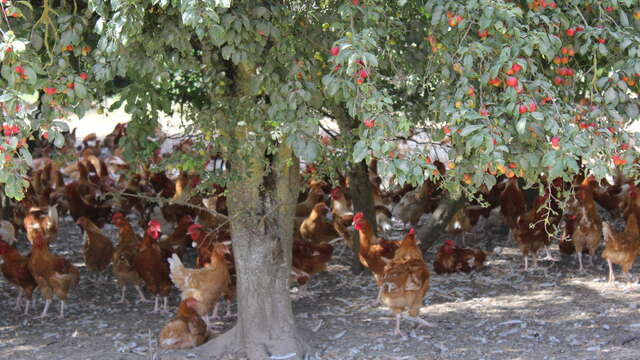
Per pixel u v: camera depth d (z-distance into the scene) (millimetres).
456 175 4621
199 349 7234
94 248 9500
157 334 7914
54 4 5367
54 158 7199
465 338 7562
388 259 8500
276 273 6988
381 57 5008
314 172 6586
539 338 7477
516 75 4129
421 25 5430
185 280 7637
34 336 7910
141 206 12367
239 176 6211
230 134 5703
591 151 4152
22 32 4730
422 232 10609
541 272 10055
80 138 21547
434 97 4730
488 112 4266
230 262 8547
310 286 9781
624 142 4469
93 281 10148
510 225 11250
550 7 4359
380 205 11805
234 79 5809
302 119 4766
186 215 10383
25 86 4320
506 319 8148
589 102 4738
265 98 5664
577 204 10492
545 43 4113
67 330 8102
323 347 7379
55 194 13031
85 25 4699
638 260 10555
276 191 6812
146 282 8617
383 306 8797
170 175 13672
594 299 8773
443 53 4500
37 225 11078
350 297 9242
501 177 12750
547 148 4266
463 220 11336
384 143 4039
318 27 5121
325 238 10516
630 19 4883
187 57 5148
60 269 8484
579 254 10039
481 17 4059
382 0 4828
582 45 4656
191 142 8367
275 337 6980
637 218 10500
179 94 7703
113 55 4613
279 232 6980
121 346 7492
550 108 4293
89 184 13070
